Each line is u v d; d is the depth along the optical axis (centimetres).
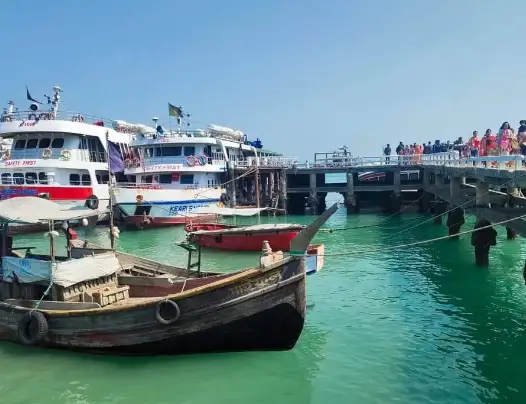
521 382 944
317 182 4572
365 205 4834
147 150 3647
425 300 1489
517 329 1216
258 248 2289
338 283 1719
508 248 2236
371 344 1157
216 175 3800
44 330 1091
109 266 1249
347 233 2978
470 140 2408
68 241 1370
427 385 949
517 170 1261
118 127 4119
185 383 976
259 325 1023
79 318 1074
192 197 3338
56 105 3272
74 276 1161
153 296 1294
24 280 1189
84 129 3206
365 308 1427
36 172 3016
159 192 3175
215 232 2291
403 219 3578
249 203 4075
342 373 1009
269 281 1002
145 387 963
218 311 1009
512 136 1711
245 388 955
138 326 1037
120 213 3203
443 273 1817
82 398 927
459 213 2464
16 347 1141
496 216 1609
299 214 4253
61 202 2961
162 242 2770
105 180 3444
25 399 925
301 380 982
